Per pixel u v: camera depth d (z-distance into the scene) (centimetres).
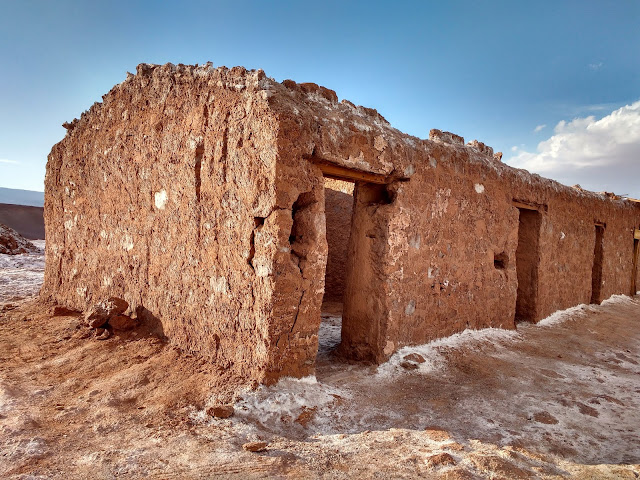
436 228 572
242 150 404
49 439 300
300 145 385
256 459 284
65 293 709
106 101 620
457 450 321
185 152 473
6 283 932
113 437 307
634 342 805
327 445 319
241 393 366
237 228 411
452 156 592
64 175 720
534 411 434
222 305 429
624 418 442
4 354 486
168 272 503
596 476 301
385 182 507
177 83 490
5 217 3434
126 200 571
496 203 687
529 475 291
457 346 586
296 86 436
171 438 305
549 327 809
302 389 389
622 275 1249
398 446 324
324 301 914
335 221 926
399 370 491
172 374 420
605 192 1201
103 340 518
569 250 940
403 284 523
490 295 690
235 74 422
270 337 378
